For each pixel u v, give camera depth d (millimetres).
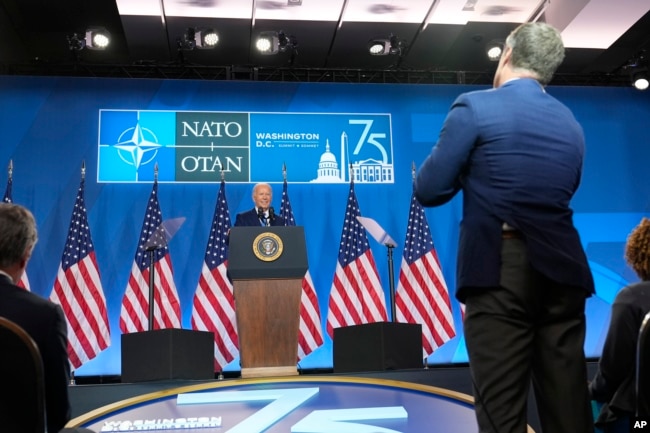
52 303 1857
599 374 2336
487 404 1570
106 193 7781
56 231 7605
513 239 1598
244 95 8273
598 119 8680
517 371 1574
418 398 2984
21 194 7625
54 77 8016
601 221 8367
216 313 6996
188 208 7859
